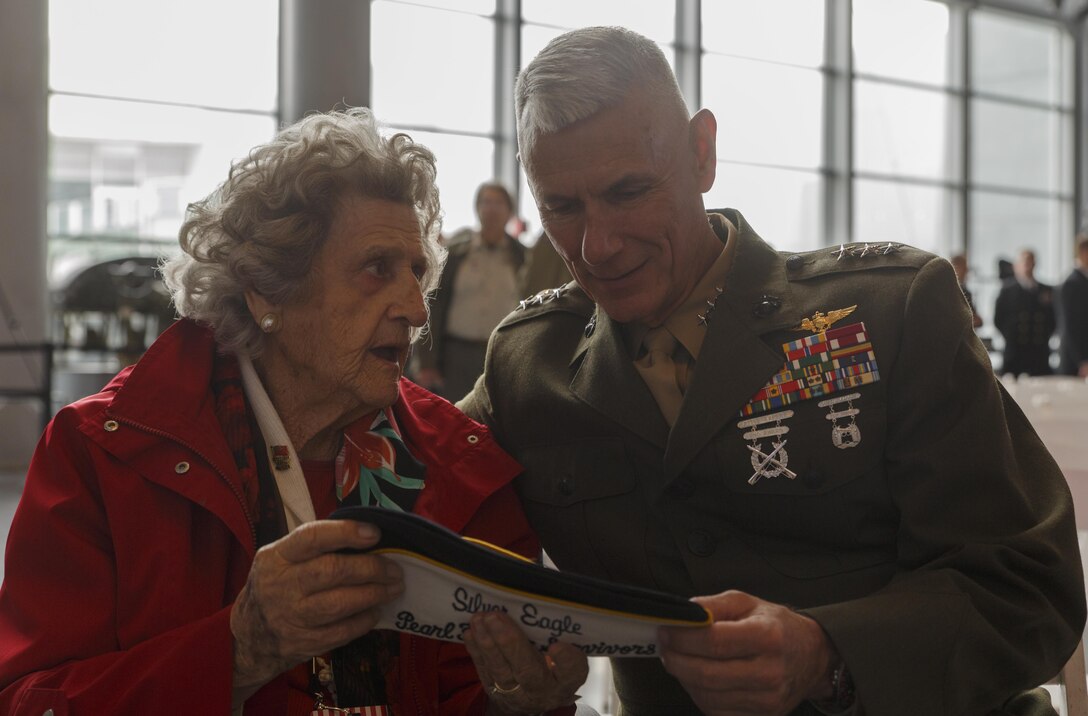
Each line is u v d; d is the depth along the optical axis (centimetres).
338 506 143
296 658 112
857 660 115
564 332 162
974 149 1366
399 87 1017
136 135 915
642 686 148
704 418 140
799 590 137
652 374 147
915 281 140
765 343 143
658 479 145
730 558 140
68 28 885
